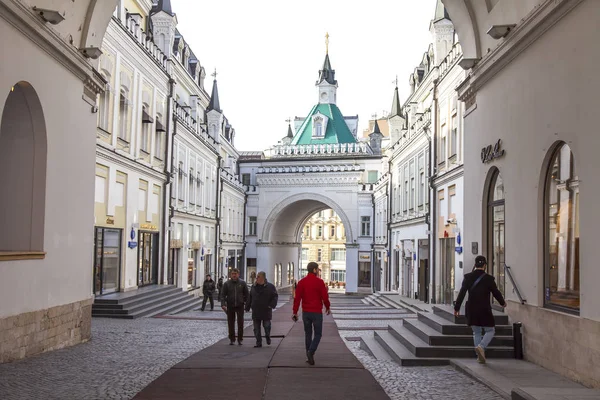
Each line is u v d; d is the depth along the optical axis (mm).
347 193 52656
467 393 7801
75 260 12273
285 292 58406
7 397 7113
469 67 13312
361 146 56875
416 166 30391
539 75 9766
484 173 12766
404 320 13141
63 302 11656
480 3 12516
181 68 33469
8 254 9320
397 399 7414
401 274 35062
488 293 9766
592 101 7898
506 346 10508
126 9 24594
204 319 20062
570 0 8477
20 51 9539
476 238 13367
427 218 26547
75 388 7730
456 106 22125
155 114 26828
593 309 7828
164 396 7324
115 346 12227
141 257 25328
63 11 11266
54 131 11070
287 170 53094
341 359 10336
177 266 31391
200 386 7922
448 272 23688
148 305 21469
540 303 9758
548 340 9266
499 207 12281
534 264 9969
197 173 35344
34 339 10359
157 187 27469
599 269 7672
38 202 10695
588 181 7977
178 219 30656
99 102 20141
